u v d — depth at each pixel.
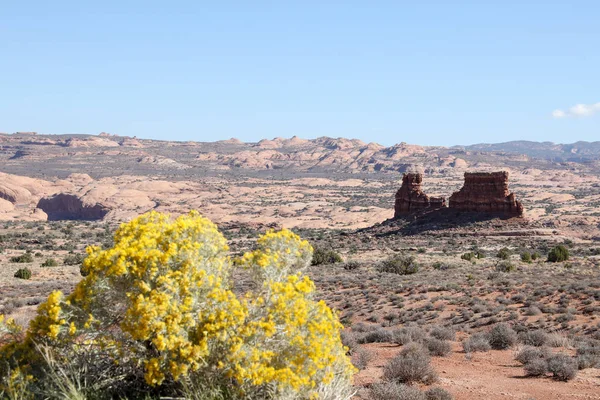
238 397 5.32
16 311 27.00
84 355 5.54
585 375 12.97
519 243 96.31
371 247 100.00
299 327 5.61
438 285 40.56
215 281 5.72
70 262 74.88
